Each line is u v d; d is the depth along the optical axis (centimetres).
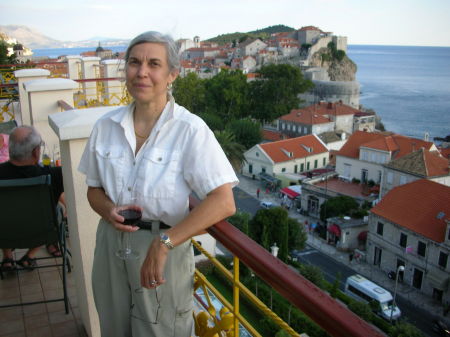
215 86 6562
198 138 150
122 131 166
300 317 1716
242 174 5134
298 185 4334
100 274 184
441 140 8869
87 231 255
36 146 307
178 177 155
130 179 162
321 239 3384
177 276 165
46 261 378
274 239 2758
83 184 247
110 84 969
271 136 6359
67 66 1168
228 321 176
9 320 299
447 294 2456
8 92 898
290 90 7069
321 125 6169
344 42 11750
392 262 2806
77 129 233
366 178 4253
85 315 279
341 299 2319
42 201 267
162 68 155
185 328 177
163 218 160
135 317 175
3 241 275
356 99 9369
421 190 2841
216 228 157
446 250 2455
